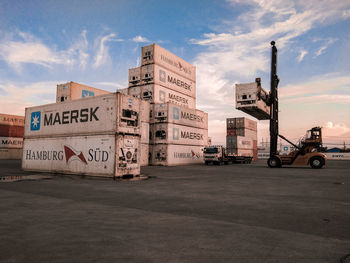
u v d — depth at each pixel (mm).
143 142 25891
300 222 5133
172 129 26984
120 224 4906
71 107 15789
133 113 14539
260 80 25391
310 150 23469
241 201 7395
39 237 4105
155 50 27875
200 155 32406
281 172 18484
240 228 4672
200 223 5008
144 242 3883
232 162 36781
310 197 8102
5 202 7141
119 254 3406
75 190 9562
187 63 33688
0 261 3178
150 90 27688
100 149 14023
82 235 4211
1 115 40781
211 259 3250
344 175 16031
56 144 16266
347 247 3730
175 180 13070
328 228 4719
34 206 6605
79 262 3154
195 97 35094
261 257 3326
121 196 8227
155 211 6078
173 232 4402
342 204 6996
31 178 13820
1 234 4258
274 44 26719
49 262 3158
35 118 17969
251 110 26719
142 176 14789
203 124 33500
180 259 3244
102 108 14242
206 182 12141
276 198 7902
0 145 40438
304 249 3635
